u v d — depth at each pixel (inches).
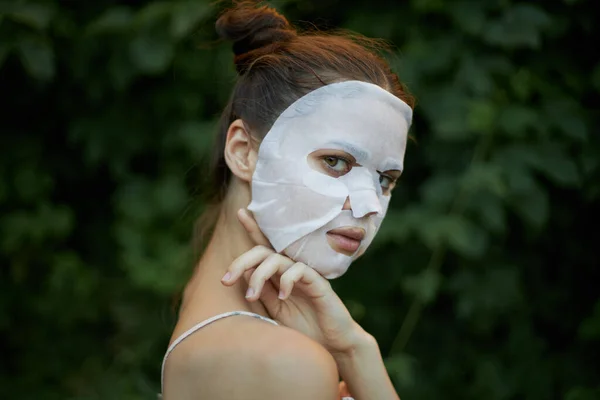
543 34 119.1
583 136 113.5
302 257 57.7
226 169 64.8
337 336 59.9
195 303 60.1
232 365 52.4
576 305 126.6
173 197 121.5
